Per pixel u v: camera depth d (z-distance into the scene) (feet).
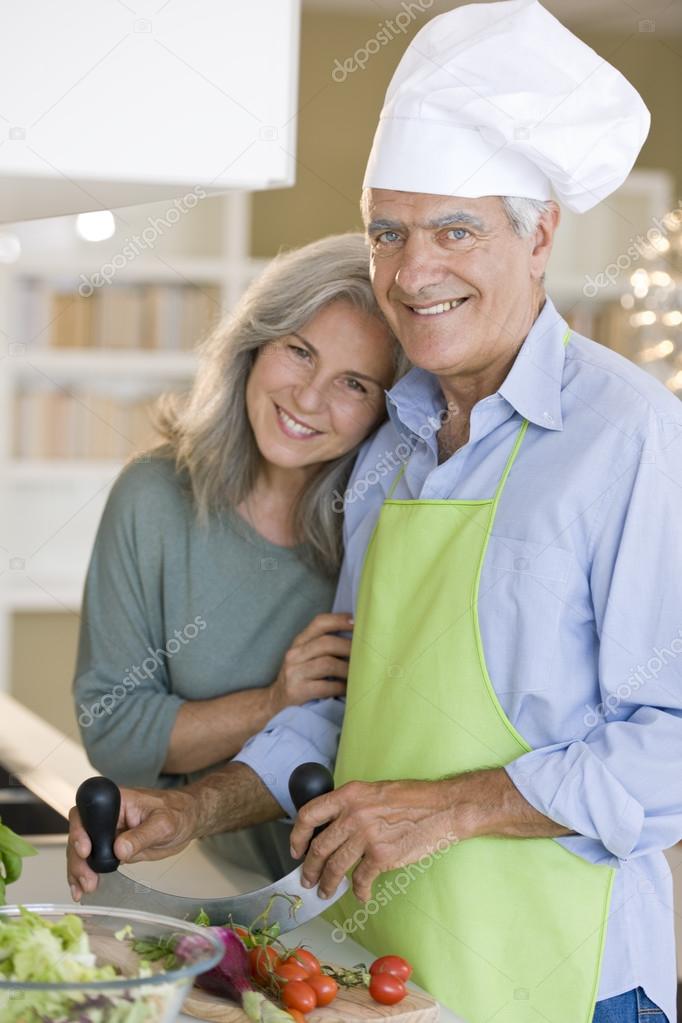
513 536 3.58
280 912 3.63
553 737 3.54
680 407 3.61
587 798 3.35
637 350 12.82
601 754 3.43
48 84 3.62
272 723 4.55
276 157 3.77
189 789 4.23
